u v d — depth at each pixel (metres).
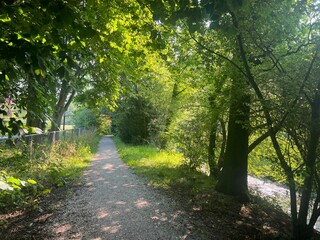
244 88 7.29
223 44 6.57
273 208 9.69
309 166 6.03
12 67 3.28
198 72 10.02
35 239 5.36
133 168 13.49
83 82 9.62
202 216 7.27
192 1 3.30
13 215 6.47
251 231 6.78
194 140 13.19
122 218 6.64
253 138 10.85
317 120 5.79
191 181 11.21
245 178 9.66
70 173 11.15
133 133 27.33
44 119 5.27
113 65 7.97
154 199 8.38
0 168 5.56
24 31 3.09
